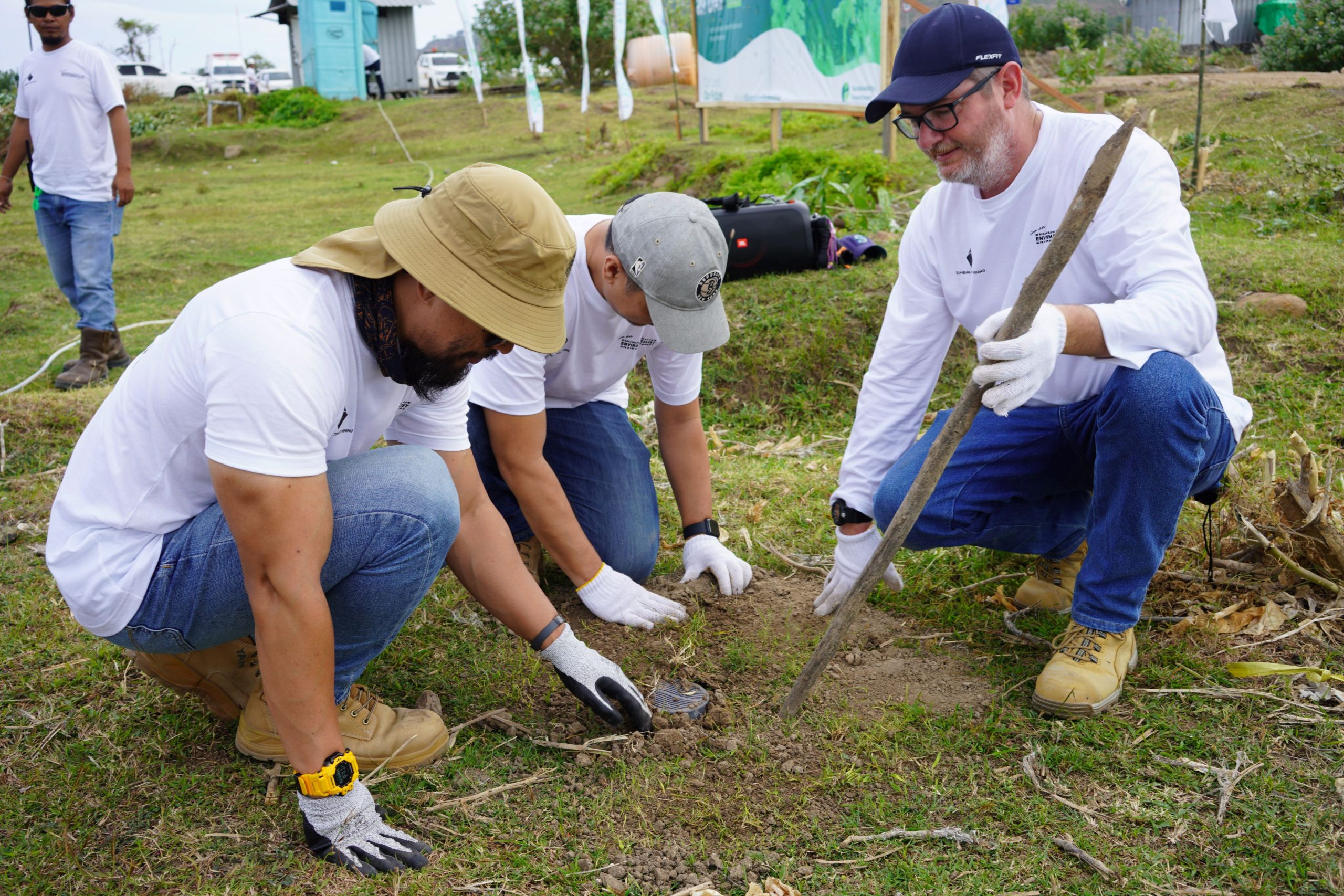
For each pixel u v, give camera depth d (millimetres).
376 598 2080
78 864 1989
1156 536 2344
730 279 5438
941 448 2137
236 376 1716
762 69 9945
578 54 23516
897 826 2098
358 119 21000
